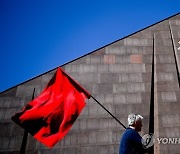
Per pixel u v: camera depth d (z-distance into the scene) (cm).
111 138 806
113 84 909
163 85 907
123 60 966
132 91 898
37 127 662
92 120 837
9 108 841
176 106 862
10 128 808
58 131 670
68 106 720
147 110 862
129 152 334
